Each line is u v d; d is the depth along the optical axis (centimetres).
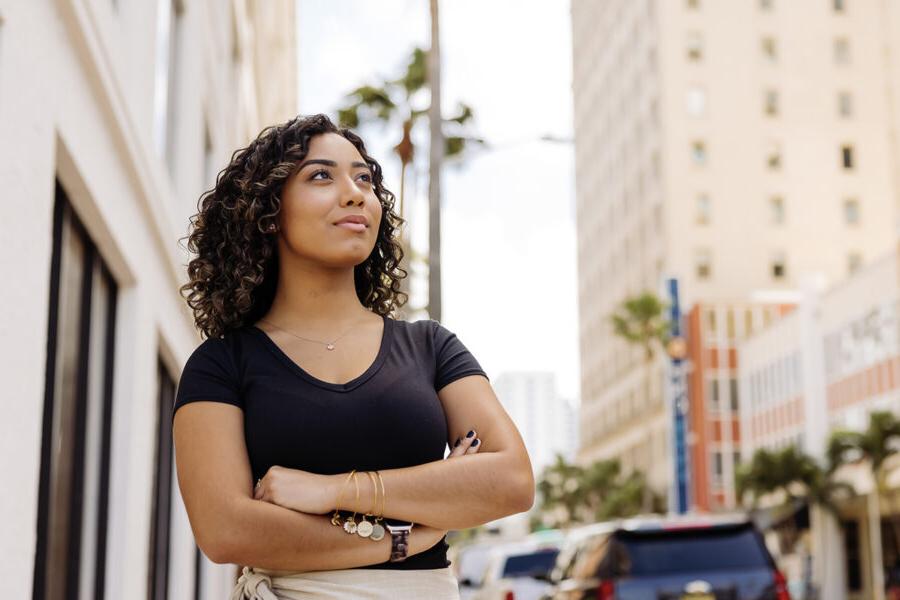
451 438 252
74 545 604
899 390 3941
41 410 470
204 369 241
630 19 7719
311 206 247
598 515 6738
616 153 8100
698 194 6912
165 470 988
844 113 7062
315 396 238
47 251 475
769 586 930
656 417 6850
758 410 5597
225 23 1545
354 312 255
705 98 7000
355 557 229
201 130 1201
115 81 625
